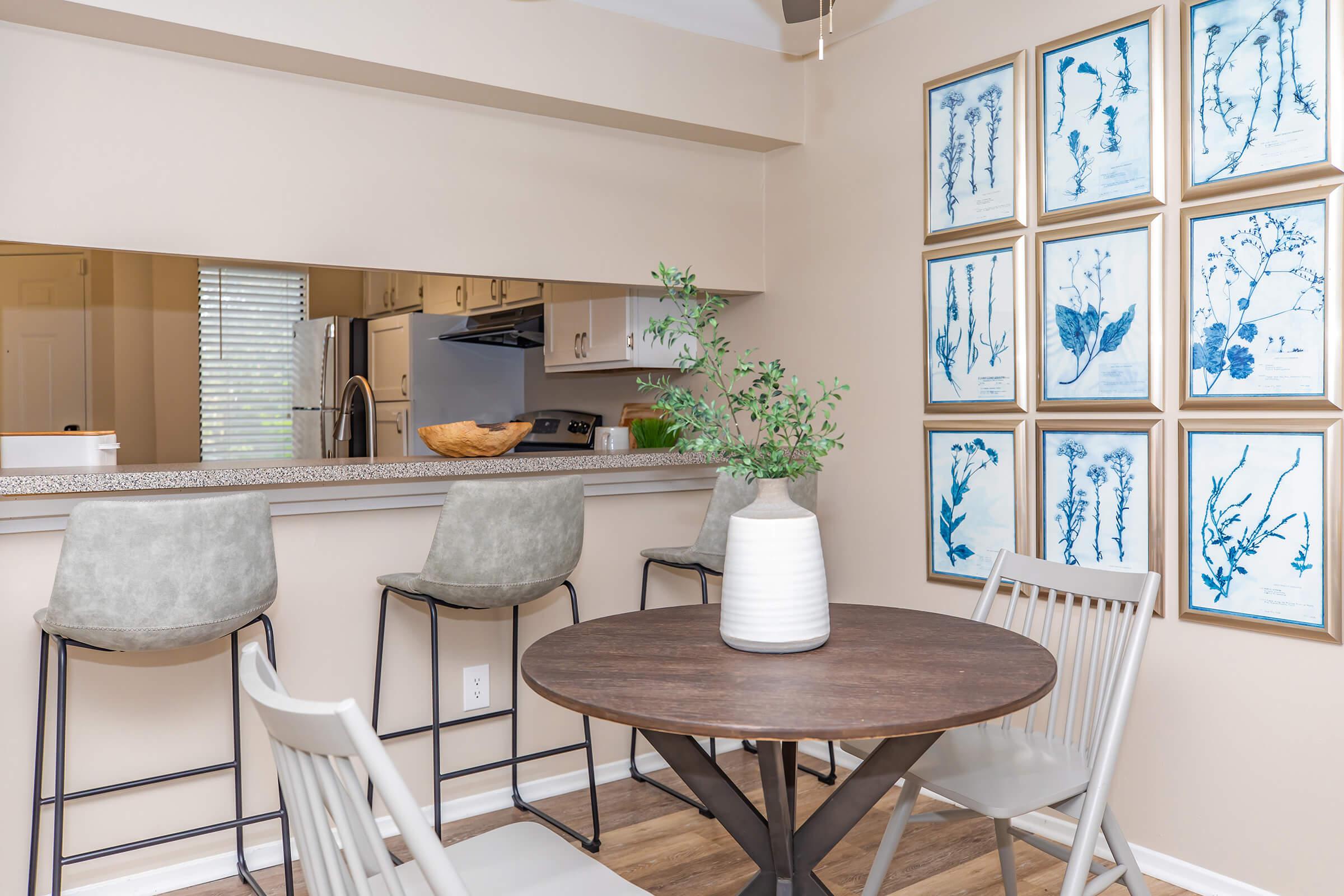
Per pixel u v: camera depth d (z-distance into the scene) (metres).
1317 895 2.24
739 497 2.96
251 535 2.14
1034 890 2.46
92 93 2.45
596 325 4.09
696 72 3.28
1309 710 2.25
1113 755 1.77
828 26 3.25
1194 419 2.43
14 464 2.75
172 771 2.50
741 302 3.84
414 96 2.93
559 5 2.98
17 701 2.32
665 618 2.06
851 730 1.32
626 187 3.35
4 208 2.34
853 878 2.53
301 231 2.74
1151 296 2.50
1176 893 2.46
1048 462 2.76
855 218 3.34
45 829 2.36
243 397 5.25
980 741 2.06
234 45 2.51
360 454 5.19
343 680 2.76
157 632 2.04
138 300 4.94
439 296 5.36
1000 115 2.85
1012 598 2.24
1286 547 2.26
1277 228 2.25
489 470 2.89
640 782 3.24
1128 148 2.54
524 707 3.08
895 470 3.23
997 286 2.88
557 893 1.41
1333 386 2.17
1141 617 1.86
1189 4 2.40
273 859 2.65
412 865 1.51
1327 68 2.16
